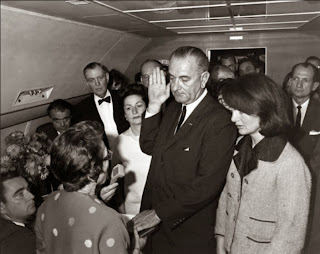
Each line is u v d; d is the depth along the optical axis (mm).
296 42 3354
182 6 1923
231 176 1822
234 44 3553
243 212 1730
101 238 1374
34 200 1890
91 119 3031
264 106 1535
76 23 2129
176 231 2123
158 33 3230
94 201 1423
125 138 2566
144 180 2500
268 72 3555
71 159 1367
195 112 1998
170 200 1963
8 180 1717
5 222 1653
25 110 2309
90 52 2705
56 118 2629
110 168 2488
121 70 3562
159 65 3209
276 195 1616
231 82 1646
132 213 2543
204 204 1918
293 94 2504
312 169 2264
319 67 2580
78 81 2779
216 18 2422
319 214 2205
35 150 1857
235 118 1628
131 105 2459
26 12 1656
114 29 2660
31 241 1628
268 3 1881
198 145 1956
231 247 1831
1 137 2326
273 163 1592
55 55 2197
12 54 1777
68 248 1385
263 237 1681
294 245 1560
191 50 1872
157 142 2164
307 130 2381
